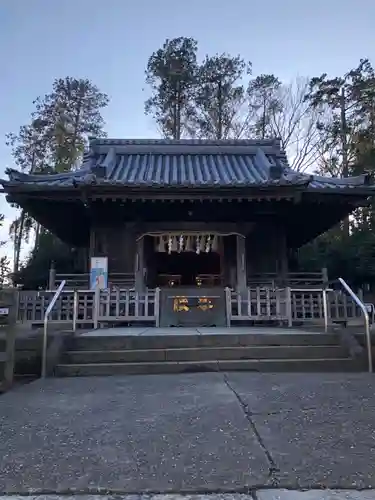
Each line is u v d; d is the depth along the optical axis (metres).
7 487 2.42
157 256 14.55
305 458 2.80
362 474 2.55
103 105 33.25
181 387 5.08
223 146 14.90
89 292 9.58
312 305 9.51
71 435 3.33
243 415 3.79
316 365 6.42
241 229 11.95
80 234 15.04
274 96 32.94
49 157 31.69
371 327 7.96
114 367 6.24
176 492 2.35
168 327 9.62
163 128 32.38
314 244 26.25
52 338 6.72
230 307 9.58
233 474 2.56
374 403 4.23
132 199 10.74
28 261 28.41
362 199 11.41
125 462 2.76
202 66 31.81
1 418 3.84
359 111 28.16
